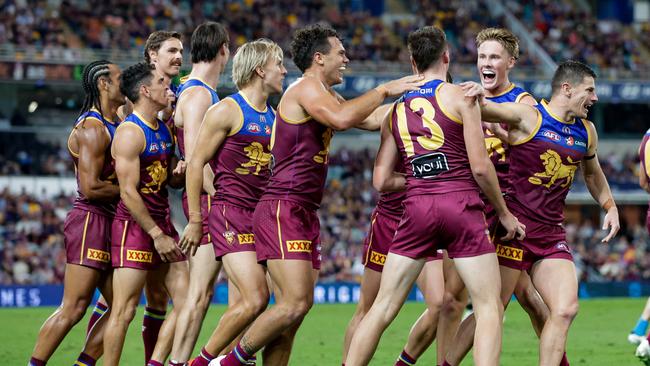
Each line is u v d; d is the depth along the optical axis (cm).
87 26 2845
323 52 609
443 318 682
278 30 3080
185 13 3052
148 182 662
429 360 895
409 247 584
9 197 2308
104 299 724
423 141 577
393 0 3494
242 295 627
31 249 2122
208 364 629
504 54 683
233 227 632
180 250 664
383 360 912
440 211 570
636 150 3078
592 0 3653
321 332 1241
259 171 639
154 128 662
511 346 1046
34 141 2688
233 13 3089
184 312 659
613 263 2402
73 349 996
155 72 656
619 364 895
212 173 661
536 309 680
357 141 2931
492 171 569
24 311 1611
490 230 629
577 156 620
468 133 567
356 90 2578
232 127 630
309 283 601
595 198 677
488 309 571
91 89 682
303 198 605
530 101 688
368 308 710
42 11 2845
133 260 658
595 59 3234
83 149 668
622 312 1602
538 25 3331
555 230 622
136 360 914
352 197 2648
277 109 609
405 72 2695
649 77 2894
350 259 2228
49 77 2412
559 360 599
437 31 589
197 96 688
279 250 598
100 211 680
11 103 2666
